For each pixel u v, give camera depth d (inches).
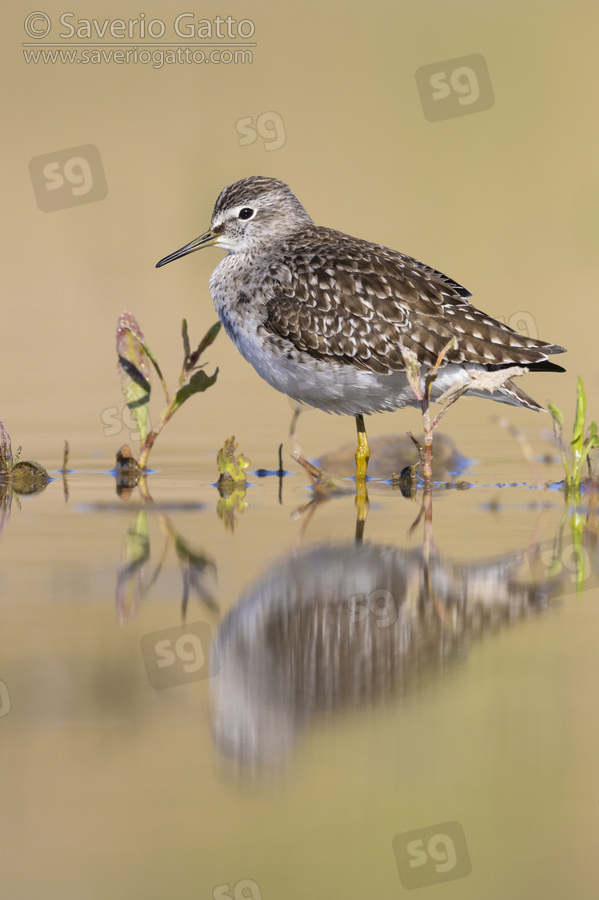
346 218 1146.0
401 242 1093.8
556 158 1318.9
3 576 356.2
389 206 1189.7
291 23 1518.2
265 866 213.8
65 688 275.6
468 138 1353.3
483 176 1277.1
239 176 1234.0
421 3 1567.4
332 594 340.5
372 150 1315.2
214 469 539.5
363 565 369.7
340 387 514.9
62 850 215.8
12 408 664.4
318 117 1353.3
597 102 1401.3
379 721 263.4
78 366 786.8
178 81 1409.9
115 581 351.6
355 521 434.3
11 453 530.3
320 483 514.9
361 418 526.9
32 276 1048.2
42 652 293.4
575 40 1510.8
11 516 441.7
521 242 1122.0
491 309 901.8
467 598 339.0
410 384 490.9
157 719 262.8
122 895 204.7
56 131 1300.4
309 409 689.6
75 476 521.3
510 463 559.5
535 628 316.2
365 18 1520.7
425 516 443.2
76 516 442.0
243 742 253.1
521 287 983.6
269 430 633.0
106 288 1022.4
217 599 335.3
